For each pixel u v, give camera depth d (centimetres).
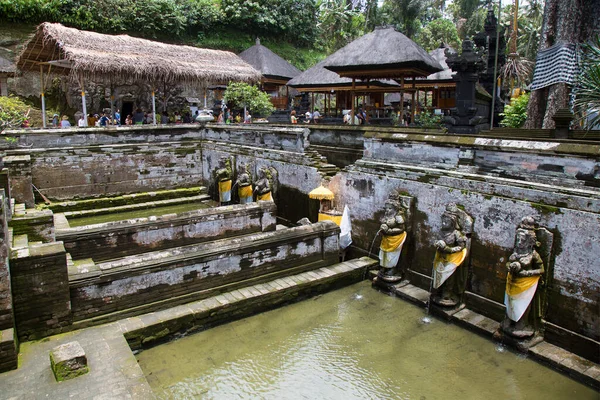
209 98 3134
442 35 4516
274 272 891
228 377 630
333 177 1077
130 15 3216
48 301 659
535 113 1484
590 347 627
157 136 1677
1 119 1603
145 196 1608
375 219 971
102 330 683
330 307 841
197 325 751
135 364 594
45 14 2908
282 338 733
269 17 3841
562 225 646
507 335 689
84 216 1452
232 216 1070
